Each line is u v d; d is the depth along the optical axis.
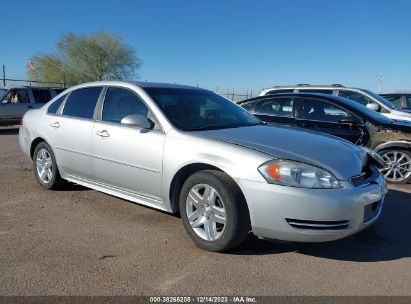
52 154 5.69
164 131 4.33
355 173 3.74
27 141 6.16
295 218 3.48
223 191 3.70
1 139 12.77
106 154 4.82
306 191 3.46
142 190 4.53
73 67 46.75
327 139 4.36
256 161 3.63
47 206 5.18
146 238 4.18
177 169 4.09
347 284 3.33
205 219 3.90
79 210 5.03
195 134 4.15
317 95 7.57
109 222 4.62
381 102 9.46
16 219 4.70
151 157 4.33
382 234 4.45
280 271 3.52
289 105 7.73
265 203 3.53
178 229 4.43
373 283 3.36
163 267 3.55
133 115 4.42
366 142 6.93
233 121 4.85
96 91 5.30
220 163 3.77
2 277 3.33
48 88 16.81
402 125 6.83
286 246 4.04
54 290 3.15
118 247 3.95
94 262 3.62
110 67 47.50
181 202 4.07
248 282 3.32
